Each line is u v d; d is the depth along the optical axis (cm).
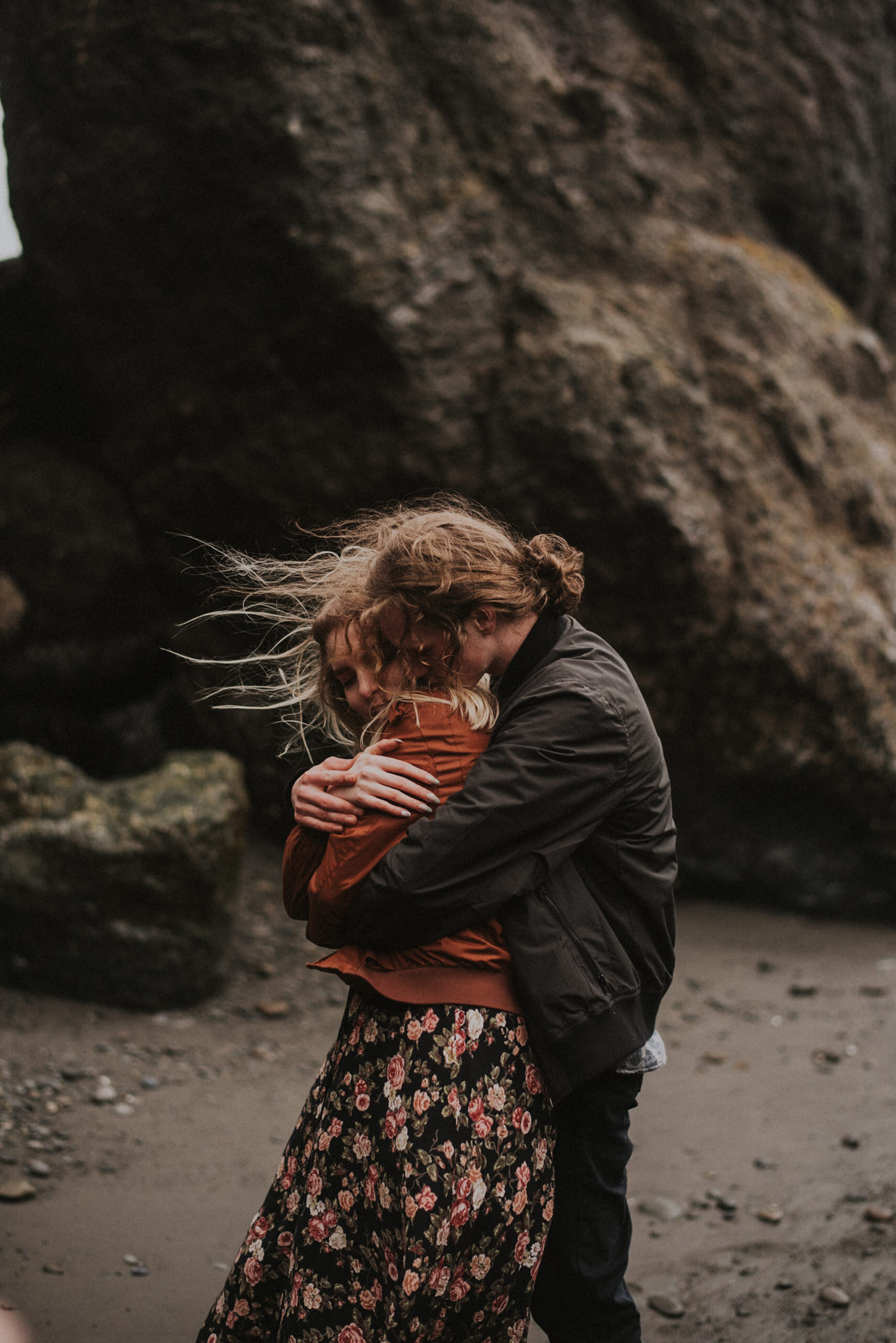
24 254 528
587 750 165
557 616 184
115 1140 321
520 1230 162
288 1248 174
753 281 595
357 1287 160
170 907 420
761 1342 241
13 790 429
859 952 551
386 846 163
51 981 418
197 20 452
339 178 472
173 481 531
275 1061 392
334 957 169
